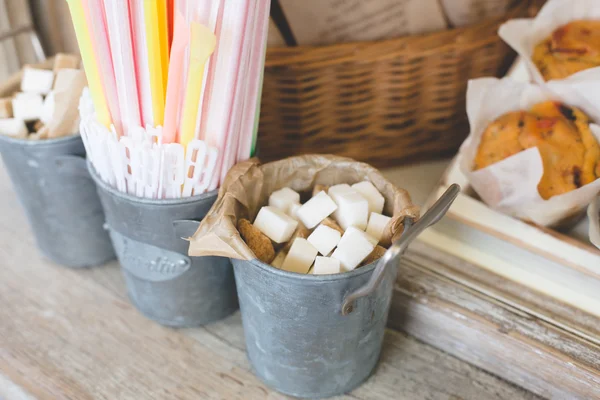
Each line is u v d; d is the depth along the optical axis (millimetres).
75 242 532
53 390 464
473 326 469
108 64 412
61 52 653
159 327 507
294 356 430
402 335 508
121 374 475
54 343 494
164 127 414
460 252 507
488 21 542
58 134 483
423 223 366
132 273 479
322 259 413
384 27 534
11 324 507
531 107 509
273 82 521
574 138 482
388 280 416
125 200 439
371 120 561
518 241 497
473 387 471
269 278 396
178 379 473
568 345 451
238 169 436
